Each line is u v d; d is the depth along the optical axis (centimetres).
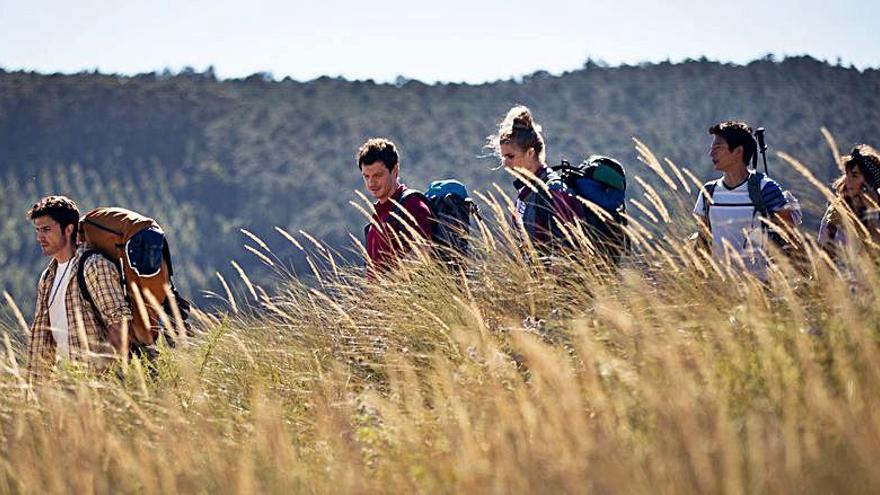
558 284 1398
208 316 1494
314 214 19962
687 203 1481
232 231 19975
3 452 1054
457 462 845
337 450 984
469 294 1338
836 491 673
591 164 1500
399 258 1515
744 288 1161
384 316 1430
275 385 1320
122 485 952
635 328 1055
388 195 1598
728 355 969
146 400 1195
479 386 1052
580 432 809
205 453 1001
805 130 18875
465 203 1566
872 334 959
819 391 793
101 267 1468
